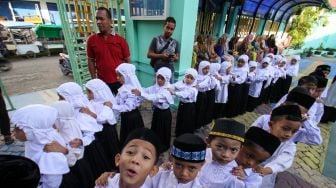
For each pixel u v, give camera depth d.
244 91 4.75
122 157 1.07
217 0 6.86
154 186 1.34
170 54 3.77
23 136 1.62
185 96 3.27
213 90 4.06
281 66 5.85
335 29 16.70
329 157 3.40
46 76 7.88
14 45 10.80
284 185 2.75
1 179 0.67
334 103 4.48
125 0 4.61
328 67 4.57
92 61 3.29
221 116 4.61
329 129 4.49
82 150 2.03
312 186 2.78
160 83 3.14
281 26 13.12
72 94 2.28
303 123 2.13
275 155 1.80
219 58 5.83
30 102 5.08
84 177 2.00
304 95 2.11
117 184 1.23
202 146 1.15
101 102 2.59
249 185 1.40
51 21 14.16
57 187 1.68
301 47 16.44
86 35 4.49
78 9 4.26
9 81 7.06
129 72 2.82
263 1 8.49
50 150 1.67
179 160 1.16
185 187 1.24
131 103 2.76
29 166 0.76
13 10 12.62
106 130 2.54
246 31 8.98
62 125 1.96
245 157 1.48
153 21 4.37
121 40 3.30
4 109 3.13
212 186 1.42
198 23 6.56
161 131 3.12
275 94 6.12
